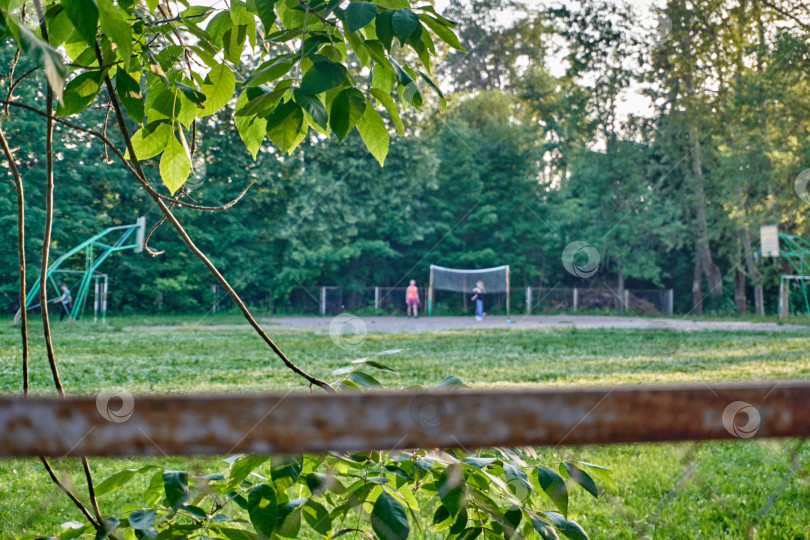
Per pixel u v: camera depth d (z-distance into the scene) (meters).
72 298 26.41
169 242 27.45
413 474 1.09
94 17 0.70
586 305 27.50
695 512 3.33
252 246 27.98
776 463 4.02
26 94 18.31
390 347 13.20
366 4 0.89
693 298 23.78
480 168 25.08
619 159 14.91
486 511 1.07
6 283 23.50
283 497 1.09
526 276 28.67
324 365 10.24
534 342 14.84
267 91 1.11
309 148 26.36
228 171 23.55
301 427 0.43
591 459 4.04
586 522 3.21
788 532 3.07
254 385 8.01
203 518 1.08
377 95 0.99
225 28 1.28
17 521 2.70
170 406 0.42
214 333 18.41
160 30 1.26
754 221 16.45
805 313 23.89
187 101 1.29
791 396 0.45
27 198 23.89
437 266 29.64
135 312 27.58
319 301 29.94
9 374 8.83
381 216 28.73
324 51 0.99
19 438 0.41
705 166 15.30
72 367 9.91
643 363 9.38
